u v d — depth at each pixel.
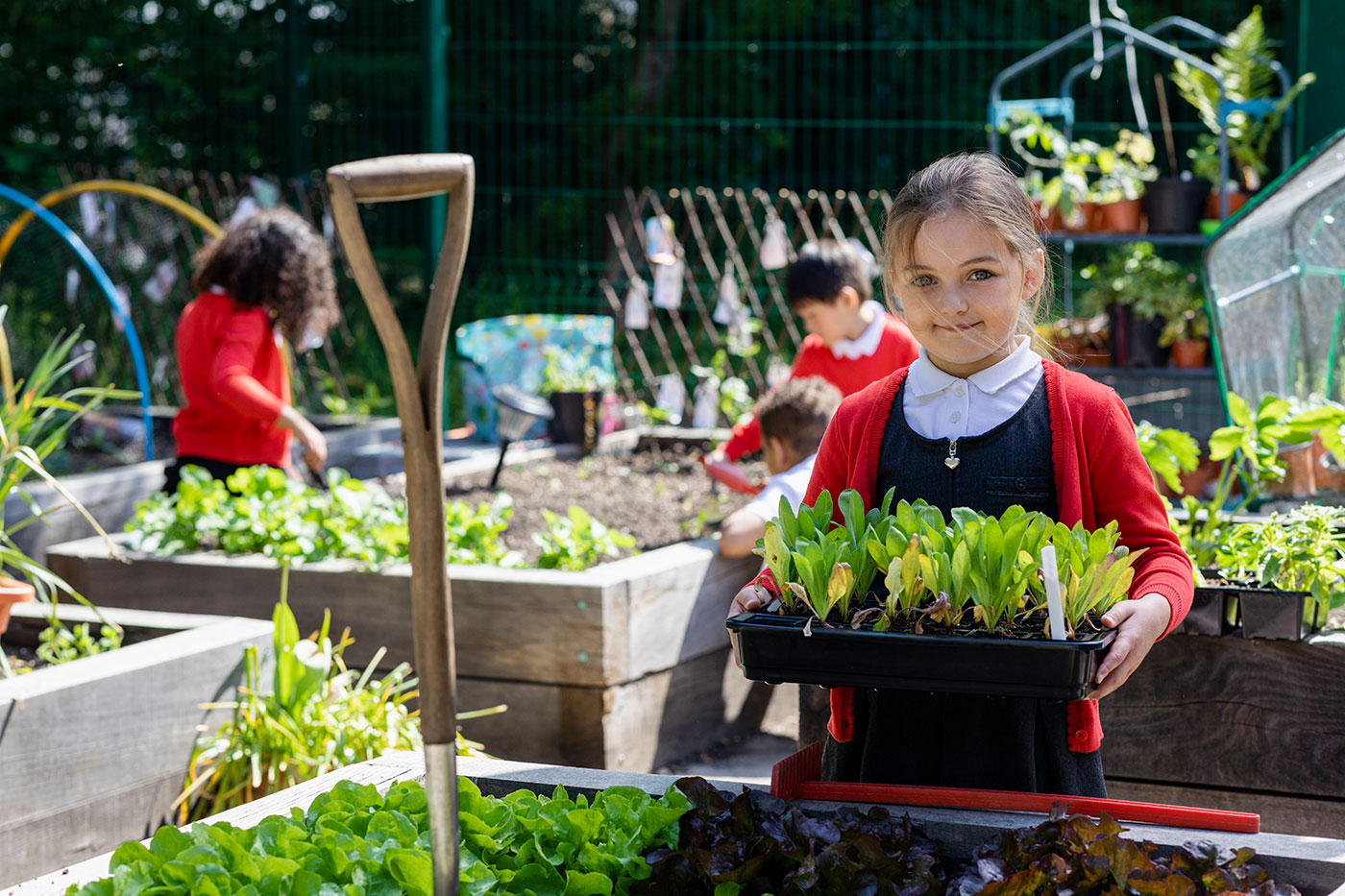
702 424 6.46
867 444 1.90
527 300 9.24
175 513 4.02
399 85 10.73
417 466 1.20
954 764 1.78
